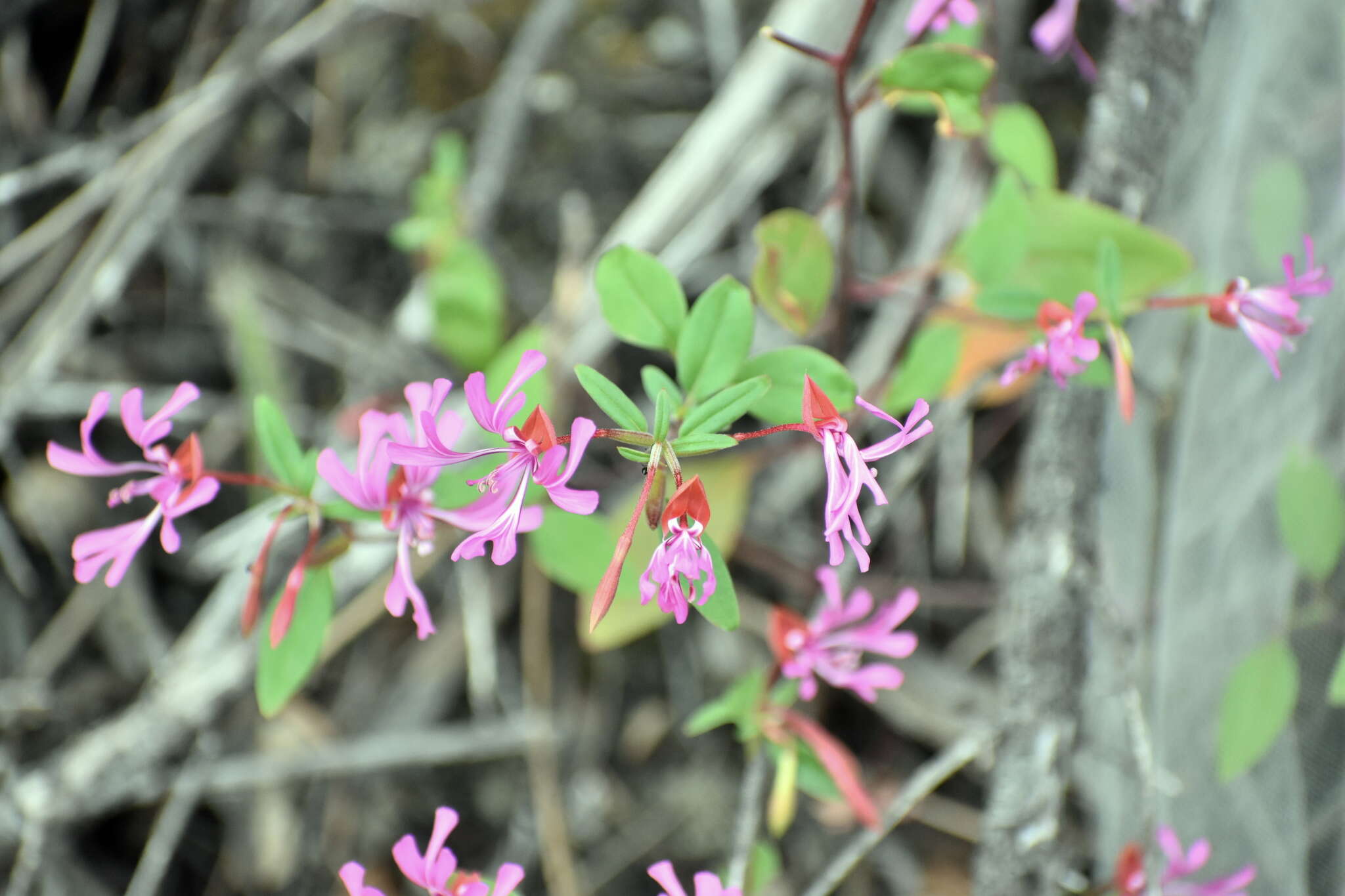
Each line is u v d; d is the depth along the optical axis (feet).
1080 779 2.46
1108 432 2.38
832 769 2.19
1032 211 2.22
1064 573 2.23
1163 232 2.39
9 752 2.43
